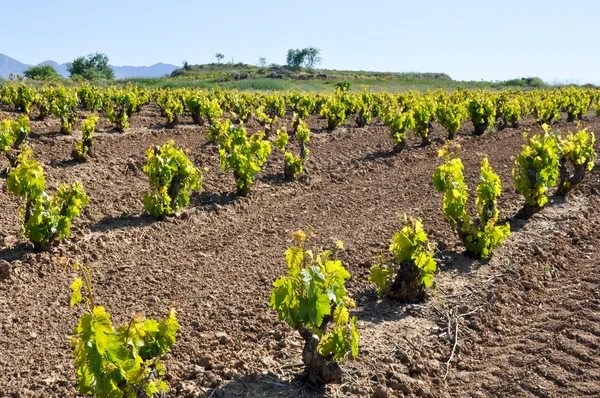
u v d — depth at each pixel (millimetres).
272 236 8438
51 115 20078
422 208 9766
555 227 8578
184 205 9617
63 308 6035
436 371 4914
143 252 7727
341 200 10500
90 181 11234
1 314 5844
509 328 5664
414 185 11562
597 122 24203
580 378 4594
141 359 3830
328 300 4059
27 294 6336
